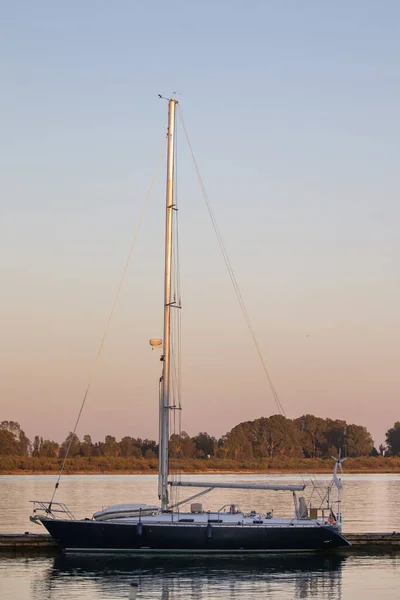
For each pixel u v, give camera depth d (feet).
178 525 161.68
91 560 161.58
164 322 178.40
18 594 133.80
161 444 172.04
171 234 181.68
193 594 133.90
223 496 416.46
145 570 152.35
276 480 630.33
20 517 268.00
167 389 175.32
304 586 139.85
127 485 545.03
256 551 163.43
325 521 167.32
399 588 138.10
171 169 183.73
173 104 184.55
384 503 336.29
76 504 333.21
